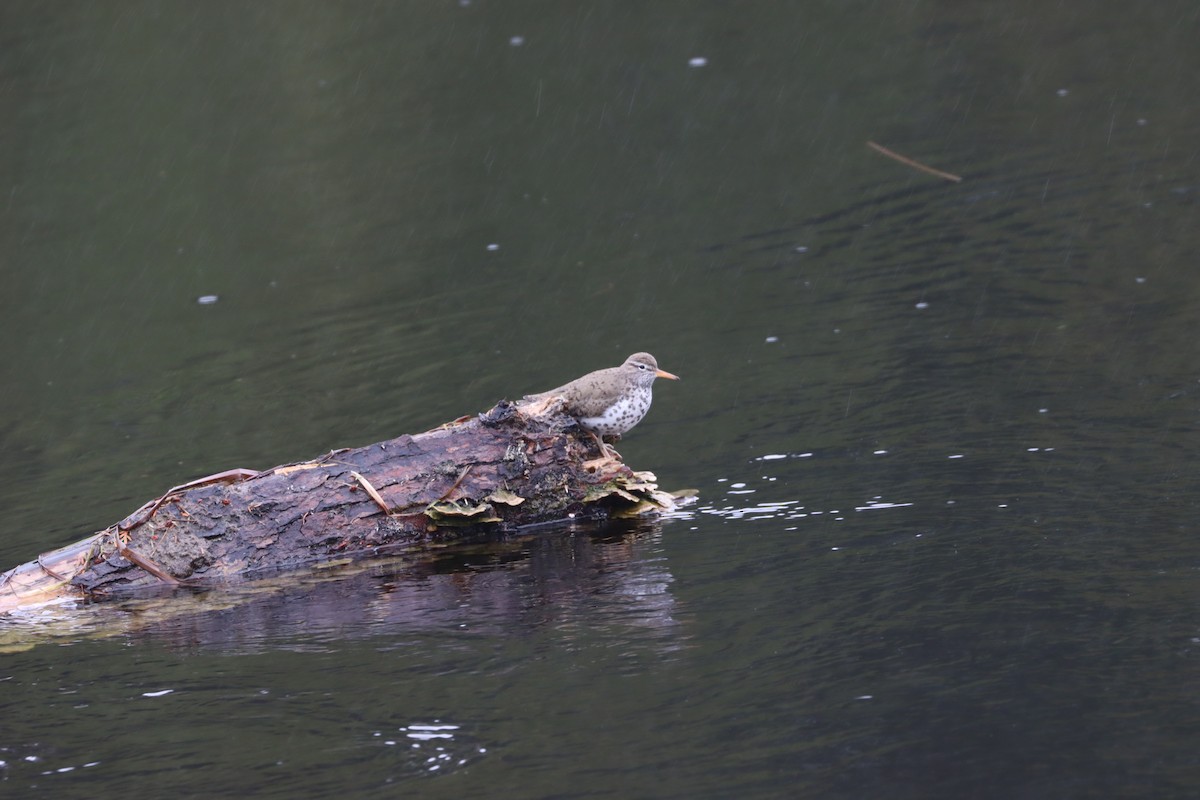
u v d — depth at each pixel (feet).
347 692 32.14
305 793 27.73
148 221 81.87
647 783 27.22
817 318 59.57
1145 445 42.52
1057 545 36.65
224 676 33.58
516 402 44.98
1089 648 31.24
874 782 26.78
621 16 113.09
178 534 40.32
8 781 29.07
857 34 106.73
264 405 56.54
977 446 44.11
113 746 30.37
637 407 43.83
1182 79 89.51
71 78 101.45
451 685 32.12
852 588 35.47
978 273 62.54
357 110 96.48
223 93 99.35
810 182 79.87
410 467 42.01
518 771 27.96
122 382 61.57
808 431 47.39
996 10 109.29
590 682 31.68
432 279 71.15
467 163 87.66
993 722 28.60
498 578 38.81
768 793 26.55
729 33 108.37
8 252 78.79
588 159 87.20
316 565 40.93
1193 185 70.95
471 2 116.67
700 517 41.55
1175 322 53.16
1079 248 64.03
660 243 72.95
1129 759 26.91
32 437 55.72
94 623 37.60
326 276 73.05
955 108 89.15
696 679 31.40
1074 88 90.63
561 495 42.88
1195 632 31.45
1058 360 50.85
